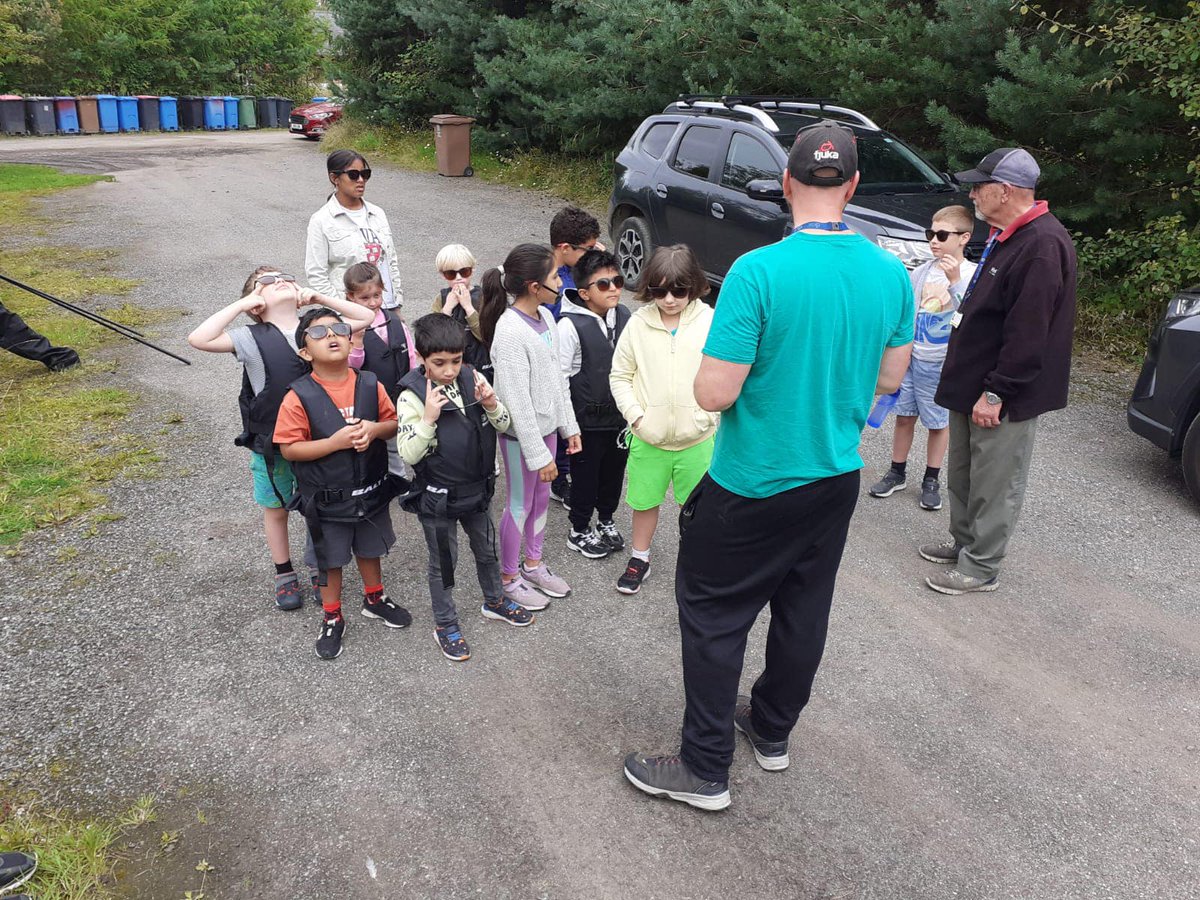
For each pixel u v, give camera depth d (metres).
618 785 2.79
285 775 2.79
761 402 2.25
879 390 2.46
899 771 2.88
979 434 3.65
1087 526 4.53
